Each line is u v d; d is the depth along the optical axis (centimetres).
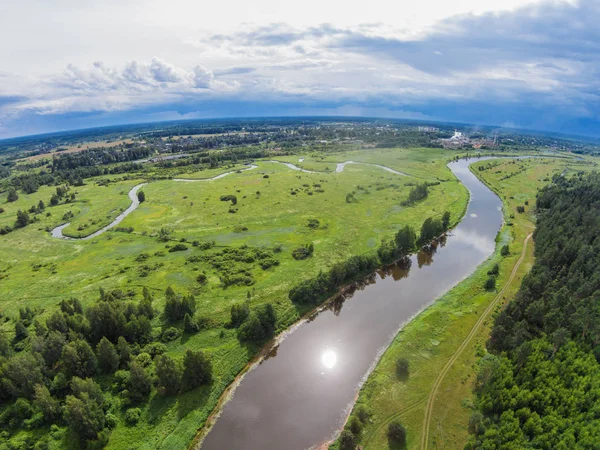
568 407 5150
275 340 7975
